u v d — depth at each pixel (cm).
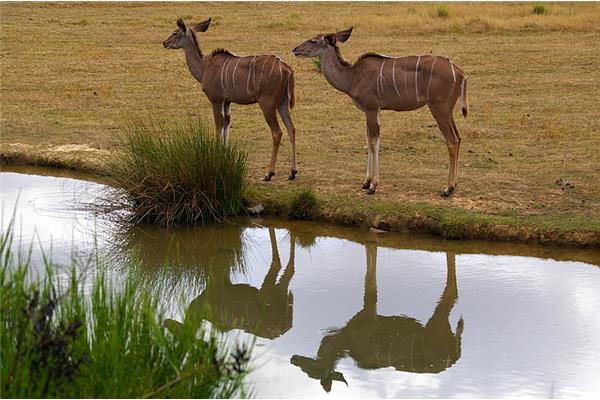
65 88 3534
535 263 1805
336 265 1847
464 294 1670
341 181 2261
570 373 1329
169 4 6394
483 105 3152
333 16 5584
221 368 1059
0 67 3944
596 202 2056
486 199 2091
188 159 2061
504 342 1452
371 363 1425
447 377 1345
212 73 2309
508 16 5266
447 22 4872
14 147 2605
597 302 1605
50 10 5850
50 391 973
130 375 1028
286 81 2233
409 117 3017
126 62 4084
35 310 1006
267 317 1602
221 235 2011
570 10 5441
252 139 2736
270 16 5634
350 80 2145
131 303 1132
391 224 1992
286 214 2091
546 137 2698
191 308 1605
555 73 3662
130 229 2038
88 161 2469
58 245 1859
